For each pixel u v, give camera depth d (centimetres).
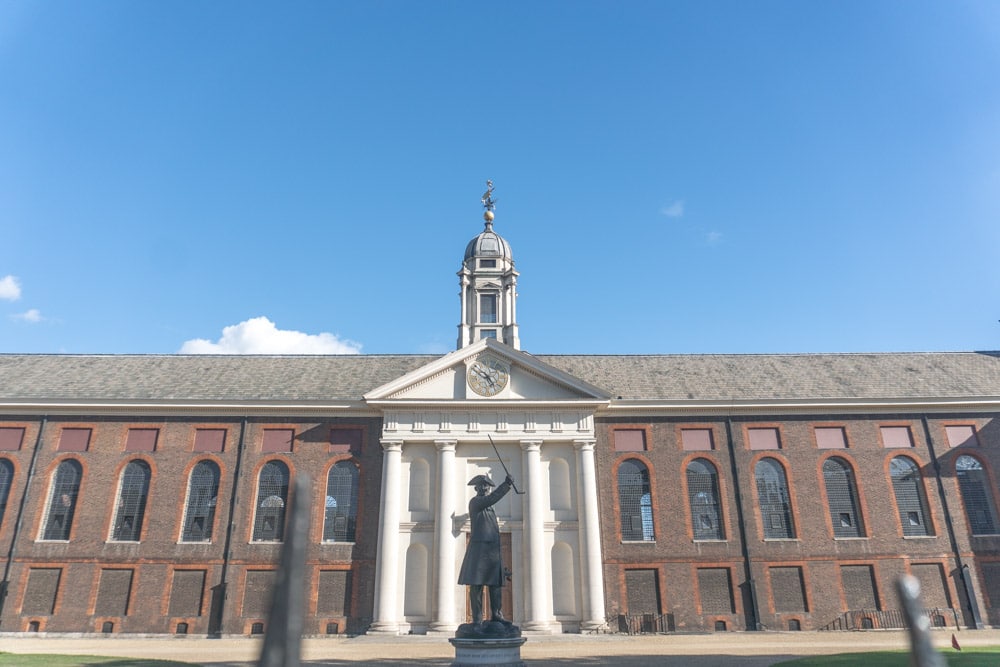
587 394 3850
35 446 3800
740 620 3566
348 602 3534
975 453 3866
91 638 3375
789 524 3762
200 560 3594
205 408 3866
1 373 4225
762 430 3950
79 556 3591
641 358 4597
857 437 3919
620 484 3844
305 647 2967
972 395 3934
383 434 3772
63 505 3725
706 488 3847
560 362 4544
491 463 3791
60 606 3503
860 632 3428
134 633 3453
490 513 1809
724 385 4200
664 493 3803
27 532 3634
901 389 4103
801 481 3831
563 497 3772
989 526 3741
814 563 3666
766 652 2586
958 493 3794
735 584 3628
